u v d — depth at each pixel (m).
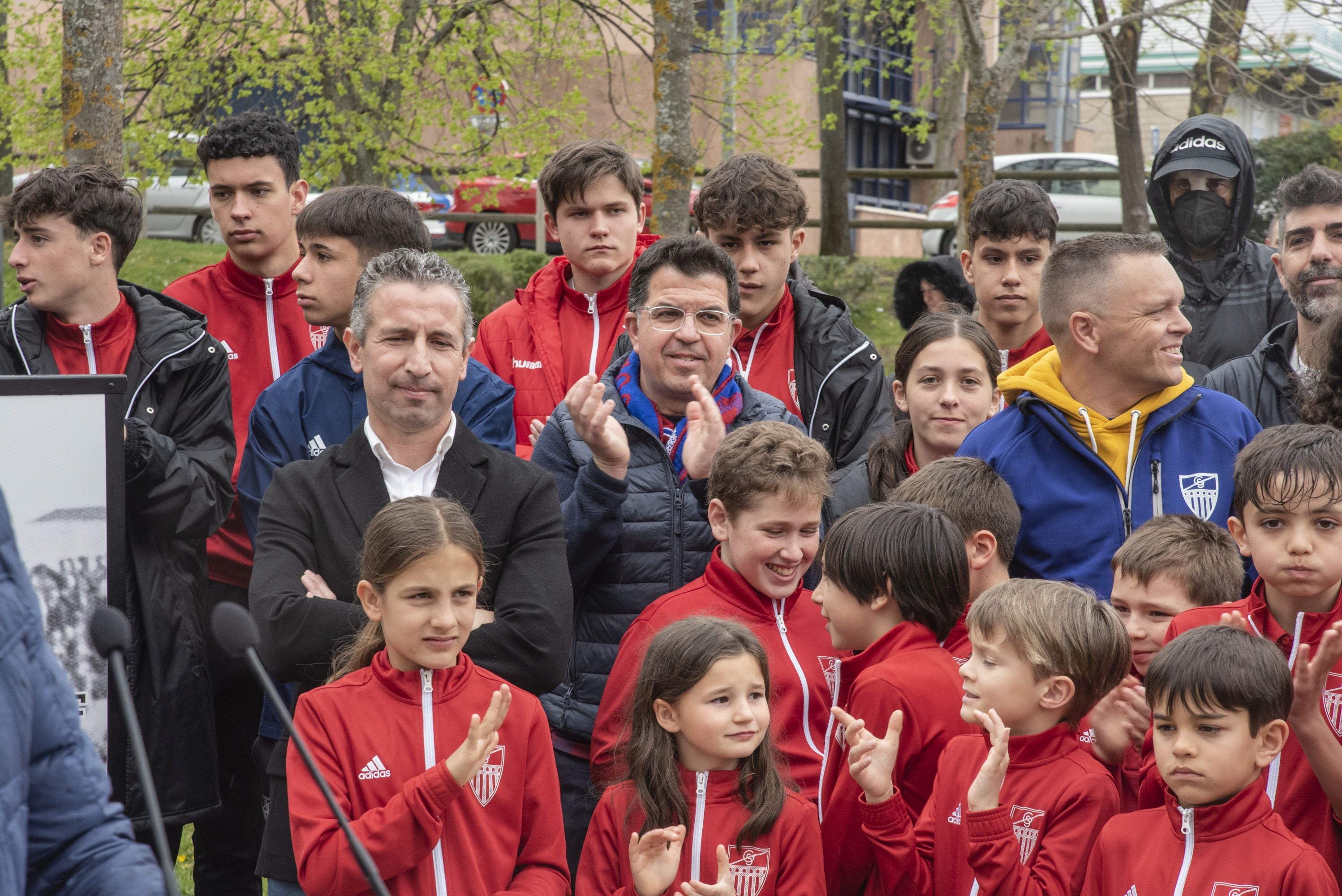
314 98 11.22
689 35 7.39
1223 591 2.88
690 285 3.34
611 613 3.22
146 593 3.27
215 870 3.76
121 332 3.57
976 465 3.12
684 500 3.26
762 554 2.99
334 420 3.52
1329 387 3.15
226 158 4.19
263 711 3.23
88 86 5.53
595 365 4.22
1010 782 2.57
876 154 24.86
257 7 10.55
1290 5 10.39
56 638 2.83
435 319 2.92
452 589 2.61
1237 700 2.30
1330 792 2.43
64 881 1.64
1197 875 2.32
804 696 3.02
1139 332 3.09
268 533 2.94
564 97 11.42
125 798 2.90
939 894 2.59
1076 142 26.50
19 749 1.56
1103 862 2.46
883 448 3.66
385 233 3.65
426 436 3.01
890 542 2.88
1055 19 11.20
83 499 2.85
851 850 2.77
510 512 2.98
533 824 2.67
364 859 1.85
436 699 2.64
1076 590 2.64
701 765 2.66
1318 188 3.78
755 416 3.46
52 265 3.46
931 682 2.79
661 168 7.43
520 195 14.81
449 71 11.00
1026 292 4.14
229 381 3.77
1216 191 4.51
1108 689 2.64
